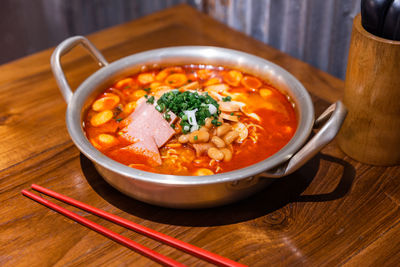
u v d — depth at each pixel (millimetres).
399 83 429
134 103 504
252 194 431
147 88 530
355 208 442
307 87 577
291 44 683
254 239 418
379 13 420
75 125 447
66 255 409
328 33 630
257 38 728
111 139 463
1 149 506
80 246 415
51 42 1164
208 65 552
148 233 413
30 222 436
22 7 1134
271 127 475
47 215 441
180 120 470
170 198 411
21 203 452
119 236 412
